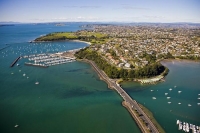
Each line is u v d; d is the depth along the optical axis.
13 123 198.25
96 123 198.25
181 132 180.38
